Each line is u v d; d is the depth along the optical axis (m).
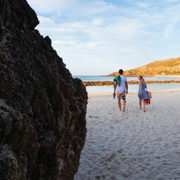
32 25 2.37
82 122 3.14
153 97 15.16
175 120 7.08
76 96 3.29
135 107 10.14
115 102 12.14
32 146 1.46
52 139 1.86
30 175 1.57
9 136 1.23
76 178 3.12
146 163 3.65
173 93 18.64
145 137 5.14
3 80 1.49
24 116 1.42
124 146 4.50
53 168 1.87
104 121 6.97
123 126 6.27
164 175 3.22
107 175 3.24
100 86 36.38
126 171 3.37
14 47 1.74
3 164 1.04
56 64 2.82
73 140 2.71
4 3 1.74
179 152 4.12
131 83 47.47
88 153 4.11
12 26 1.90
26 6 2.23
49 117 1.98
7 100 1.47
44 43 2.62
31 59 2.05
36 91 1.91
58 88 2.32
